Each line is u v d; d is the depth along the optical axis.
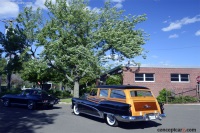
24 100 17.59
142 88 11.50
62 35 22.34
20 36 25.30
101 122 12.23
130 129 10.63
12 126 10.68
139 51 24.34
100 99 12.49
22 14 25.12
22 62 26.06
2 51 26.22
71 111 16.31
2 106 18.97
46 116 13.87
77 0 23.80
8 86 30.58
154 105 11.23
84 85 35.28
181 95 27.66
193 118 14.20
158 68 29.30
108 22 24.80
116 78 25.47
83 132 9.78
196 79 29.42
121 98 11.25
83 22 23.47
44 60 22.89
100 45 25.00
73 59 22.33
